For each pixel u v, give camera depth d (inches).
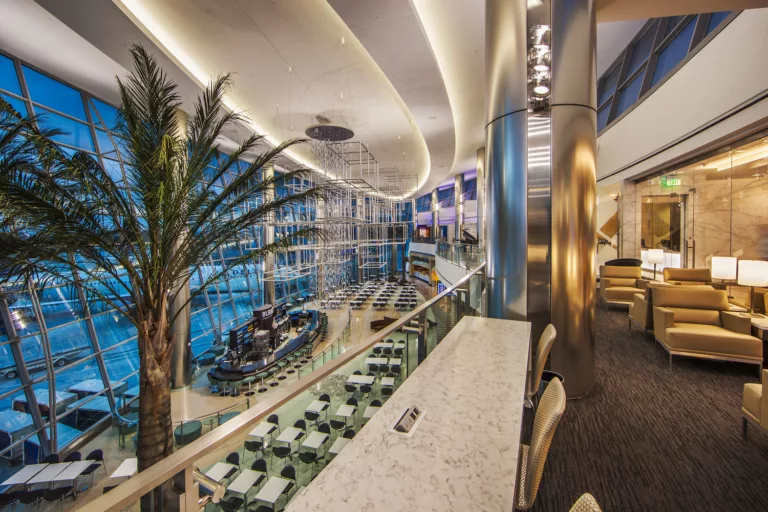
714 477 77.3
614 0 130.2
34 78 269.6
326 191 394.3
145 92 150.4
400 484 29.6
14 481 214.5
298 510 26.6
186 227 162.1
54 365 290.7
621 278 255.8
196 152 154.8
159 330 153.5
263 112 373.4
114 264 148.8
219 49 245.1
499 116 126.5
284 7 200.2
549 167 118.7
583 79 116.3
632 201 281.4
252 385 387.2
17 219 123.3
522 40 120.8
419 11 204.7
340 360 48.5
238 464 229.6
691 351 137.0
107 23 187.9
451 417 41.5
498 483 29.7
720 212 195.3
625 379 130.2
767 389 82.8
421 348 87.7
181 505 28.3
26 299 259.0
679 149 209.0
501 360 61.0
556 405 34.4
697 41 196.2
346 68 275.7
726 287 196.5
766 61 141.4
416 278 1031.6
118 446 284.0
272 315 481.1
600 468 81.1
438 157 519.8
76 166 132.6
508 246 125.6
